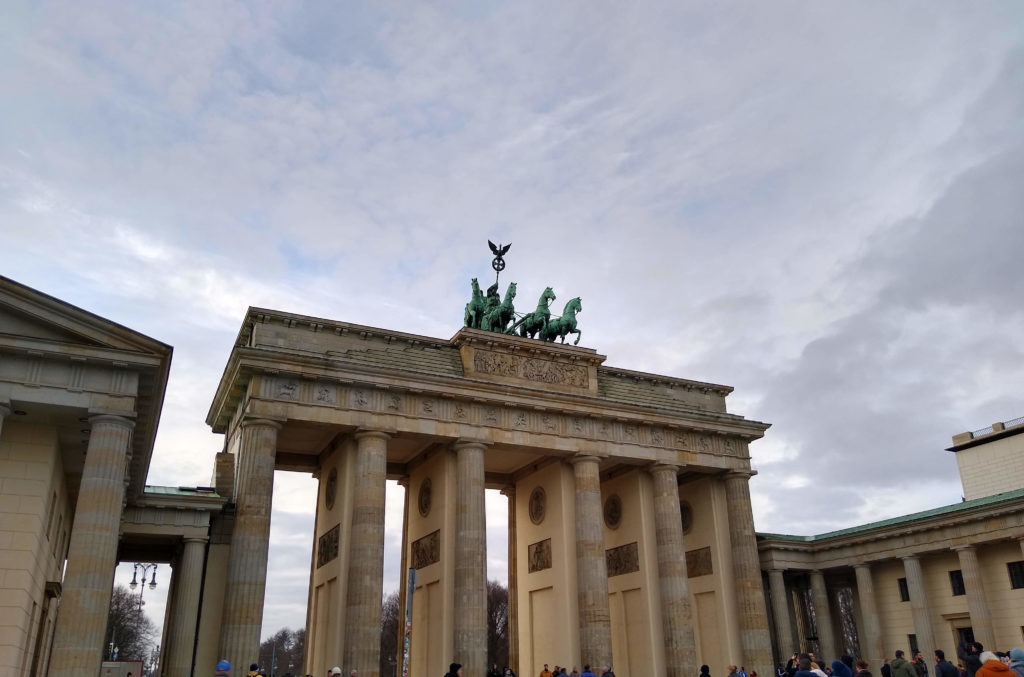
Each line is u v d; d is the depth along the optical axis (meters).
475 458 81.06
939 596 93.25
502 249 98.25
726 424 96.38
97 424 46.47
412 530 91.06
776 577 102.50
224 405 80.75
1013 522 83.38
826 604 103.62
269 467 71.19
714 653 93.88
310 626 82.31
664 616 88.06
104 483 45.53
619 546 96.94
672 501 91.44
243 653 65.56
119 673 111.69
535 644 91.12
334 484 82.06
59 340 46.00
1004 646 84.94
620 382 97.25
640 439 91.75
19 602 45.50
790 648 99.06
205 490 75.31
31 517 47.28
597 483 87.44
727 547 96.38
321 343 80.00
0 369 45.03
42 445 48.88
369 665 69.50
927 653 89.94
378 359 81.50
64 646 43.12
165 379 50.69
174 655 66.25
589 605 82.75
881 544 97.38
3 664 44.16
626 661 92.62
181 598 68.00
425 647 82.44
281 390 73.88
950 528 89.75
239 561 67.81
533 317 93.94
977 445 112.00
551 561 89.69
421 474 90.56
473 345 85.56
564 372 90.38
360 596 71.25
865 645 105.75
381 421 77.31
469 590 76.62
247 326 79.56
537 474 95.75
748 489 98.00
